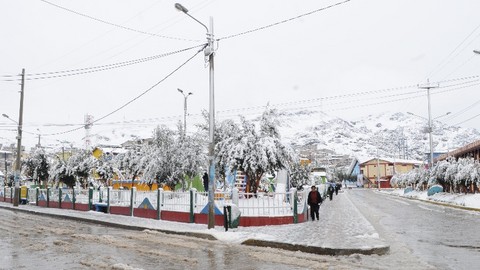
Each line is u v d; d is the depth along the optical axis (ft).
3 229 56.75
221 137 95.50
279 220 60.03
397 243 43.60
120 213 79.66
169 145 102.32
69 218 76.69
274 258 34.50
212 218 52.42
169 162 100.07
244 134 82.48
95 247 40.40
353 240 42.09
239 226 57.72
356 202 137.18
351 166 484.74
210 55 54.80
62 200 102.83
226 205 53.31
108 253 36.73
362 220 66.85
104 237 47.44
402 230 56.24
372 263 32.37
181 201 65.26
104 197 87.56
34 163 146.00
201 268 30.37
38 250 38.45
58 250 38.45
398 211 94.12
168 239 46.70
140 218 72.02
